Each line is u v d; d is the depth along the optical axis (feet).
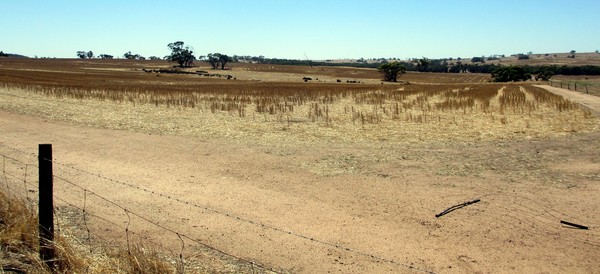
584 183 37.06
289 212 30.12
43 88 140.15
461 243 25.41
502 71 383.65
